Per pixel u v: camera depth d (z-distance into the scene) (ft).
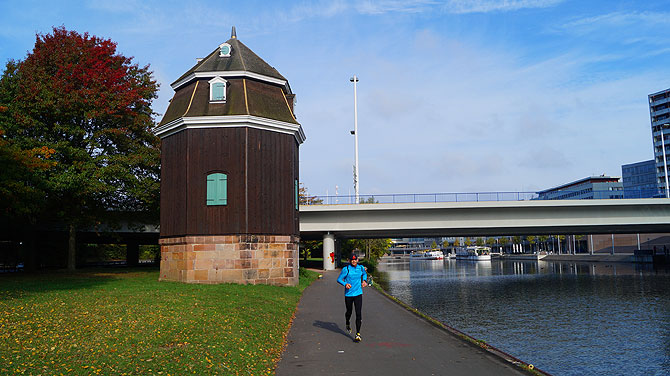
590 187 460.96
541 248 513.04
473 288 125.90
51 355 27.37
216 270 75.36
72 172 94.17
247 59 84.28
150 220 127.24
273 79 84.07
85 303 45.91
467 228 148.97
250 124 78.02
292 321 48.85
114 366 26.20
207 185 77.05
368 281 40.60
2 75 100.68
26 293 54.44
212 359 29.07
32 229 119.85
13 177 81.71
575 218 145.79
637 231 169.48
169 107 85.81
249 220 76.64
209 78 81.46
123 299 49.44
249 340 35.37
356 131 184.44
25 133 97.96
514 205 143.64
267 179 79.46
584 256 322.14
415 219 146.92
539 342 56.59
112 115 102.22
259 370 28.99
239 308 47.50
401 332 42.83
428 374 28.73
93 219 109.09
